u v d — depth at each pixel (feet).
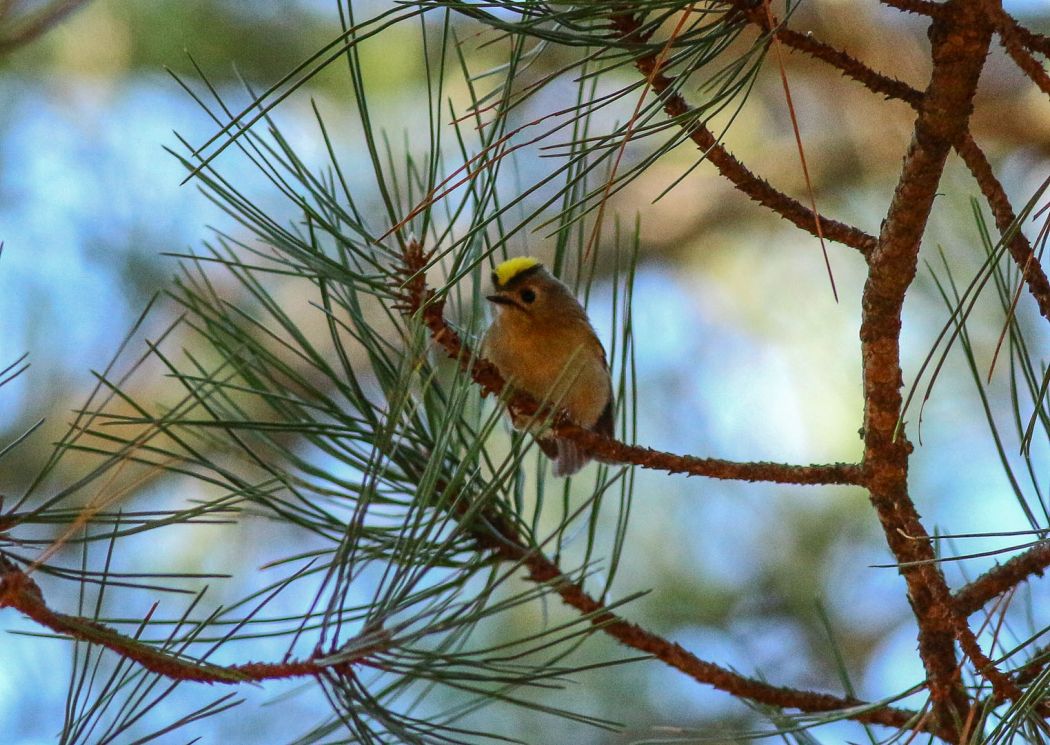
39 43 35.50
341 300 17.97
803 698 18.80
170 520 14.24
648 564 36.63
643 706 34.12
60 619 13.50
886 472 16.83
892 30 34.09
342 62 35.81
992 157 34.99
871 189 37.73
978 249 33.35
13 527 13.89
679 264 41.50
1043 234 13.79
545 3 14.32
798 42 14.75
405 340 18.21
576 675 34.63
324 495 17.93
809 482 17.52
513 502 20.84
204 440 17.56
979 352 33.99
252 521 36.24
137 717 14.03
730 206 40.45
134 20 35.78
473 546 18.63
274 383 17.63
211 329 17.49
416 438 18.57
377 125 35.96
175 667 14.08
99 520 13.98
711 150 16.29
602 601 18.75
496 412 15.12
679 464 18.30
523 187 36.35
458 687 14.83
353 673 14.79
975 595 16.70
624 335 19.16
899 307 15.83
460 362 18.49
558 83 35.78
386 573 14.75
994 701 15.08
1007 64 34.78
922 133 14.62
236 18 36.11
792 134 38.34
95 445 36.60
